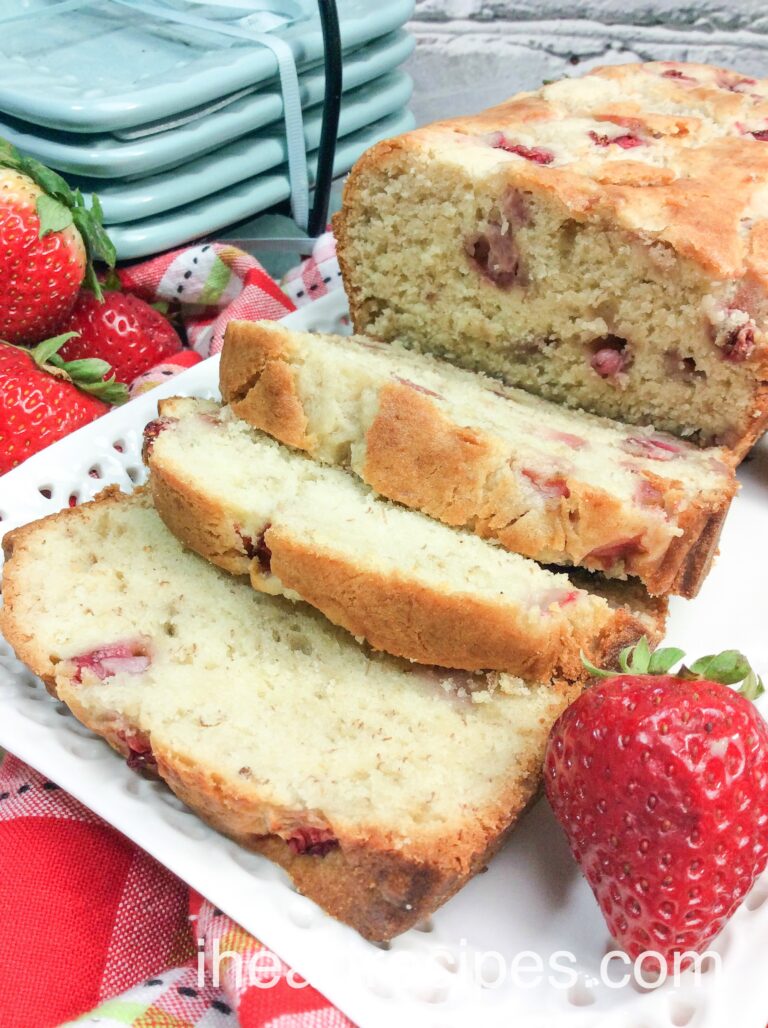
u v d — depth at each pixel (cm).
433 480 17
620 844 12
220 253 24
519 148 20
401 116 29
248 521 16
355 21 25
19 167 22
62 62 23
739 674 13
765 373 18
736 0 29
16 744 14
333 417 17
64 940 14
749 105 22
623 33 31
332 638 17
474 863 13
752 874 12
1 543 18
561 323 20
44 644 16
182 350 25
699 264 18
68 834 14
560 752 13
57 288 22
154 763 15
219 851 13
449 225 20
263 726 15
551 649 15
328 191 26
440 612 15
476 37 32
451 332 22
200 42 24
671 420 20
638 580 18
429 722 15
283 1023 12
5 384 21
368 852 13
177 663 16
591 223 18
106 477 20
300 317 23
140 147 22
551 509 16
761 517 21
